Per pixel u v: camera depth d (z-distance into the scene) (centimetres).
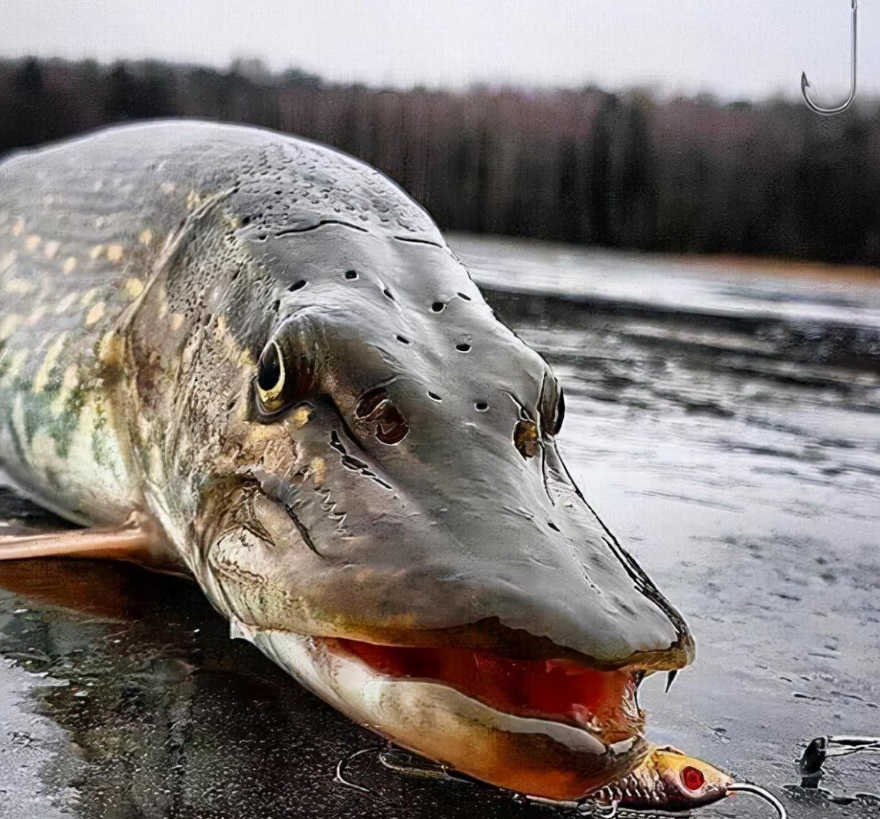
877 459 47
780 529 35
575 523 18
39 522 31
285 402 20
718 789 17
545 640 15
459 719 15
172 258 27
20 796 17
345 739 19
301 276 23
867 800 18
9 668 22
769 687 23
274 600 17
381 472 18
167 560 27
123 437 27
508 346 21
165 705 20
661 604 16
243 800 17
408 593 15
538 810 17
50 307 29
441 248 24
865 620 27
